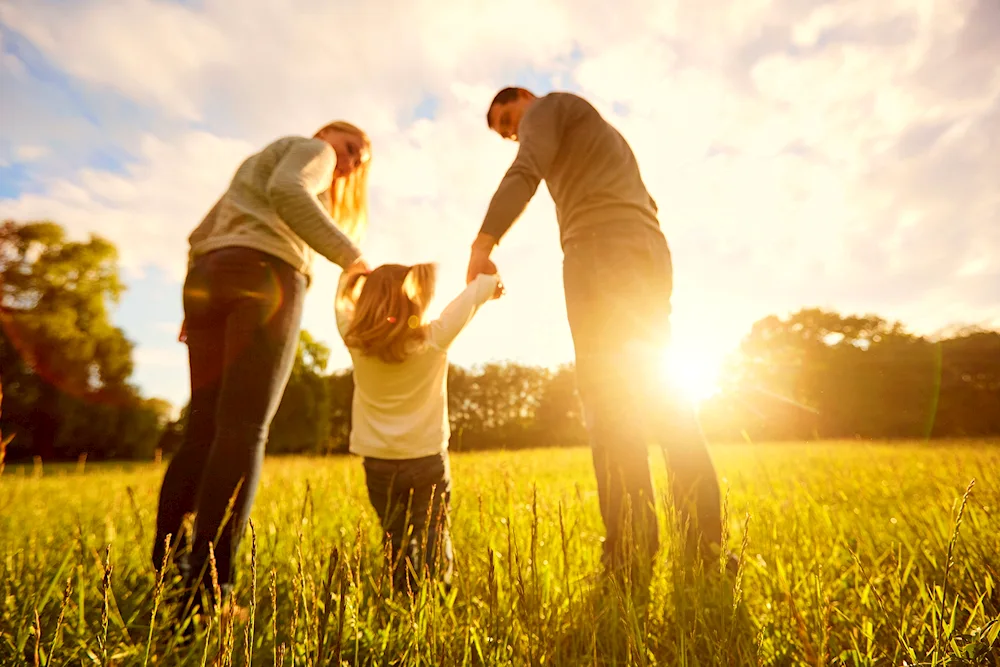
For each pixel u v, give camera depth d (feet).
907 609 4.22
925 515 7.14
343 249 6.15
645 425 6.89
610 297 7.01
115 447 141.18
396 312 6.83
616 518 6.43
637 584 5.34
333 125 8.09
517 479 10.00
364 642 4.64
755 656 3.82
